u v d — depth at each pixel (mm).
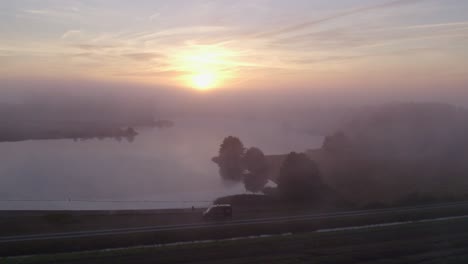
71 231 33125
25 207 57812
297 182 57281
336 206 48906
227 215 39938
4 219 36844
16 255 27297
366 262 23438
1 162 100688
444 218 41250
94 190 74188
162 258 24219
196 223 37094
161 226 35438
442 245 27438
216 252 25656
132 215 40719
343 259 23953
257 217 40688
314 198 56375
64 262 23453
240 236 33969
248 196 57906
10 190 73125
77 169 95062
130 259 24047
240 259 23984
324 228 37562
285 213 43375
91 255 24984
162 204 61969
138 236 31500
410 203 48875
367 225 38812
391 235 30828
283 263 23094
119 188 76562
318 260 23719
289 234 34031
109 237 30984
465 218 38000
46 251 28156
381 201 51250
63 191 73500
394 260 23719
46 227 34406
